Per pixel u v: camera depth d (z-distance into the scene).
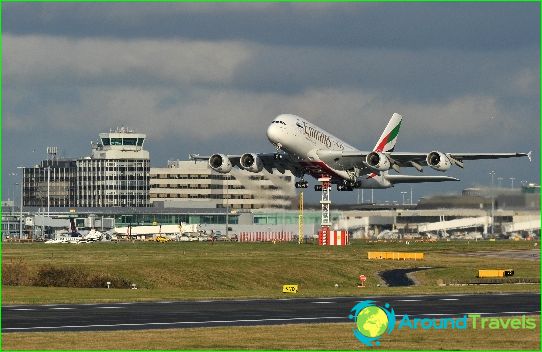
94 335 171.00
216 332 175.12
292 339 167.62
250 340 166.38
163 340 165.88
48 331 176.75
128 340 165.75
